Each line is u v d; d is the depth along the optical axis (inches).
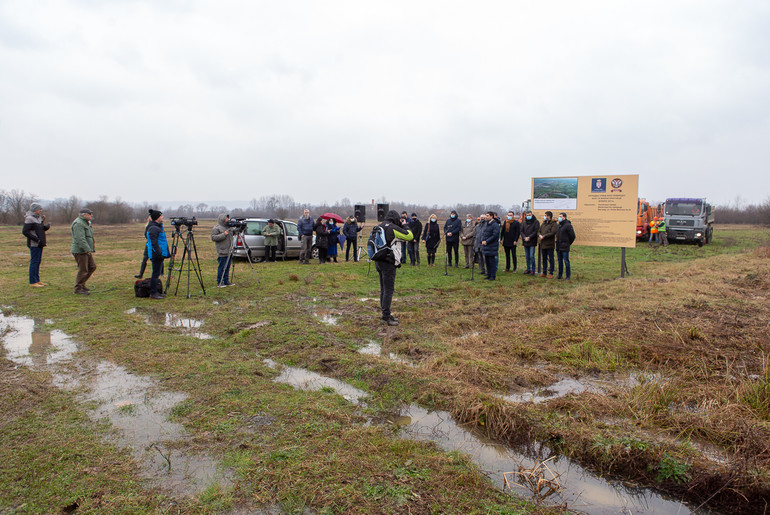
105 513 105.8
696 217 927.0
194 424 150.6
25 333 261.1
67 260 657.0
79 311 317.7
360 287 428.8
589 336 252.7
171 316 308.0
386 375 195.2
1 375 193.5
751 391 171.0
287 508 108.5
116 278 471.8
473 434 152.3
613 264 621.9
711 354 220.4
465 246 568.7
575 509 113.0
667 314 297.4
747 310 310.3
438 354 226.1
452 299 369.4
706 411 159.6
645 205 1056.2
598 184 487.2
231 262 467.5
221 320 295.3
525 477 126.3
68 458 129.6
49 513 106.2
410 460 129.7
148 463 127.6
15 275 489.4
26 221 402.9
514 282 456.1
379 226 284.7
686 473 124.0
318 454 132.3
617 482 127.1
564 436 143.3
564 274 524.4
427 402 174.1
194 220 379.9
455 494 114.9
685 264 598.5
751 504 114.7
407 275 509.7
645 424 151.6
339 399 173.8
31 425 149.0
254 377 194.9
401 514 106.4
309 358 219.8
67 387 181.9
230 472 123.4
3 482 117.9
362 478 120.5
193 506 108.5
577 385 191.9
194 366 206.2
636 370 207.9
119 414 158.2
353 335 264.1
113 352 226.1
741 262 594.9
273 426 149.9
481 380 190.2
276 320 293.7
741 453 132.2
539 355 225.5
